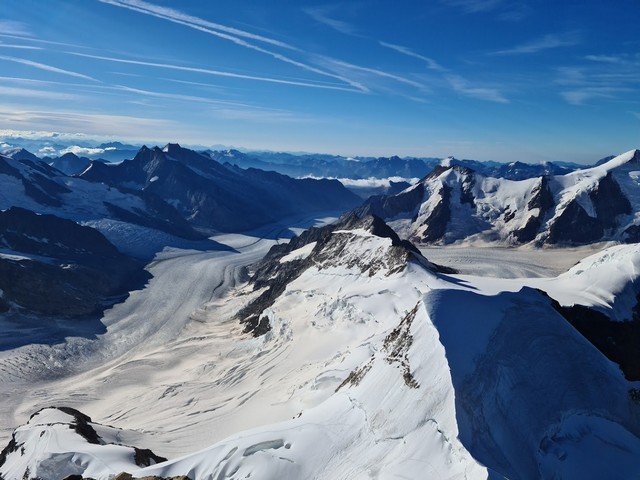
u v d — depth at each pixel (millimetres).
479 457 27812
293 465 32281
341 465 31125
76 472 38344
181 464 35250
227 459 34000
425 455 29109
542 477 29844
